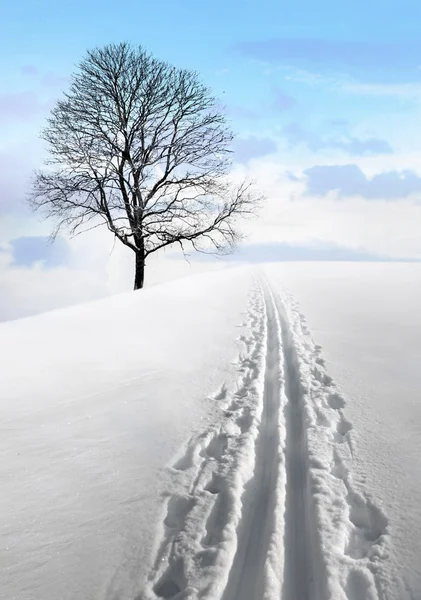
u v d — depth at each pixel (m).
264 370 6.79
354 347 7.82
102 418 4.90
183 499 3.59
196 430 4.76
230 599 2.71
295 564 3.00
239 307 12.15
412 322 9.76
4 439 4.35
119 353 7.15
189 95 18.53
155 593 2.76
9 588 2.71
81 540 3.12
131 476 3.88
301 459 4.29
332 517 3.33
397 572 2.82
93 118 17.80
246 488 3.83
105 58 17.84
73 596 2.68
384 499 3.53
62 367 6.34
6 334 8.06
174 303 12.30
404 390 5.70
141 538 3.16
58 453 4.17
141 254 19.08
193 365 6.86
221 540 3.12
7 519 3.27
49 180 17.89
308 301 13.12
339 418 5.04
